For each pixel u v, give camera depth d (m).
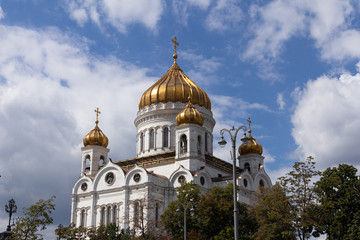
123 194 104.31
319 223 76.44
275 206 77.81
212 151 121.75
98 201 108.69
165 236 87.31
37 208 79.06
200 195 91.75
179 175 103.62
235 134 56.84
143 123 120.88
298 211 76.31
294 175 79.06
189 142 105.81
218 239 78.56
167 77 125.12
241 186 104.12
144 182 101.44
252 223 86.12
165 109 117.75
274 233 77.12
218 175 113.31
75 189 112.94
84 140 121.94
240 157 126.06
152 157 112.56
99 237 89.25
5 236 81.12
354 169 82.06
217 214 84.50
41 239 79.25
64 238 89.19
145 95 122.69
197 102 120.38
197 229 84.94
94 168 118.31
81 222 110.06
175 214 86.12
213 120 123.38
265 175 116.69
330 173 82.62
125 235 88.62
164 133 117.69
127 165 116.12
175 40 134.00
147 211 95.38
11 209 84.38
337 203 77.75
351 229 74.56
